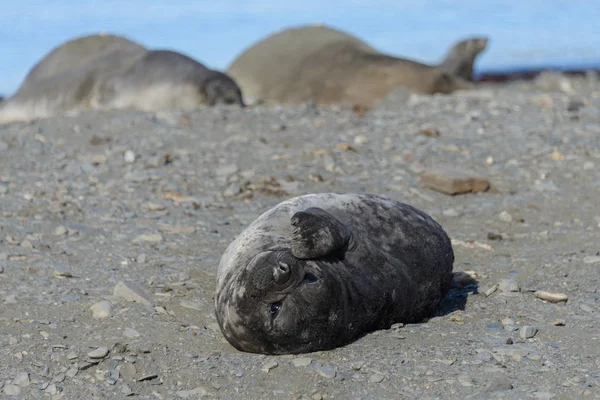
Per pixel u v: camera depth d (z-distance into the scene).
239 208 31.06
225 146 38.00
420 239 20.62
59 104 55.16
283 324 17.67
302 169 34.94
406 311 20.20
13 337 19.80
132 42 59.00
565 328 20.38
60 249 26.44
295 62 62.03
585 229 28.83
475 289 23.55
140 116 43.41
